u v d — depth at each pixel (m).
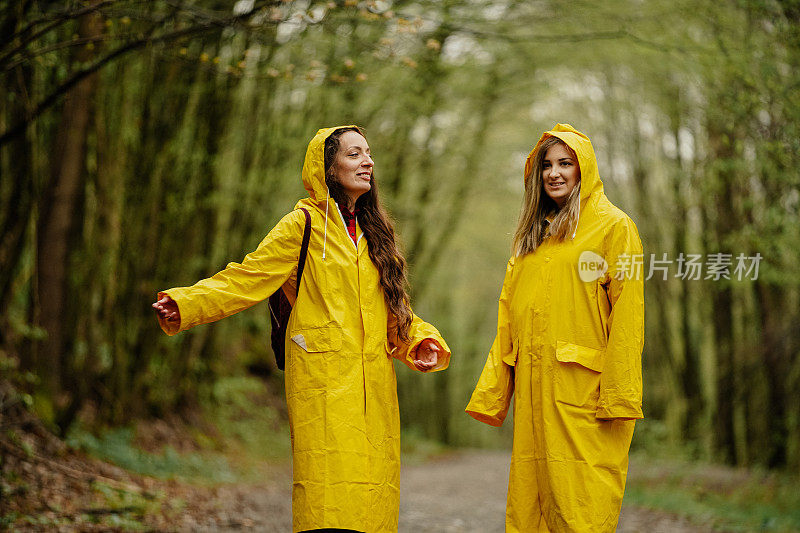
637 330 4.11
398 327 4.45
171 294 3.96
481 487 13.71
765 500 11.80
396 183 17.69
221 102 11.13
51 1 6.86
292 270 4.30
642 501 11.90
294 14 6.36
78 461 8.44
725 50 8.98
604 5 10.58
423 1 9.22
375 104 14.22
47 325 9.04
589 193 4.31
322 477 4.05
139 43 6.41
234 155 13.41
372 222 4.48
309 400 4.14
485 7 10.17
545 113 18.38
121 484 7.98
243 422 15.64
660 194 16.55
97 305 10.34
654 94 13.51
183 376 13.07
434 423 33.59
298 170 13.08
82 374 9.31
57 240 9.09
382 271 4.39
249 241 13.33
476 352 34.28
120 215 10.16
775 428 14.29
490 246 27.08
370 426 4.20
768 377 14.25
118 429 10.30
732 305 15.71
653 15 10.06
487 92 15.69
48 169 9.12
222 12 8.45
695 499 12.07
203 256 12.34
